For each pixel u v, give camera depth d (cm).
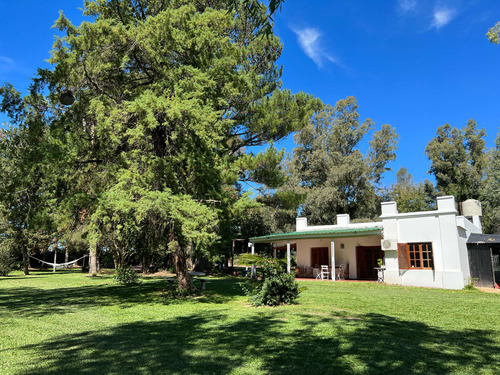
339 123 4197
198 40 1174
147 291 1353
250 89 1338
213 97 1195
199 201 1136
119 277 1714
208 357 457
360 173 3609
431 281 1558
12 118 1025
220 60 1203
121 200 902
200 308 930
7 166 1083
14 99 1017
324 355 461
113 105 1113
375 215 3825
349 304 962
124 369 408
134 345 524
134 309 922
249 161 1328
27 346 527
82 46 1032
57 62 1029
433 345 516
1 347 522
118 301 1091
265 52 1833
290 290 972
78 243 2511
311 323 677
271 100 1555
